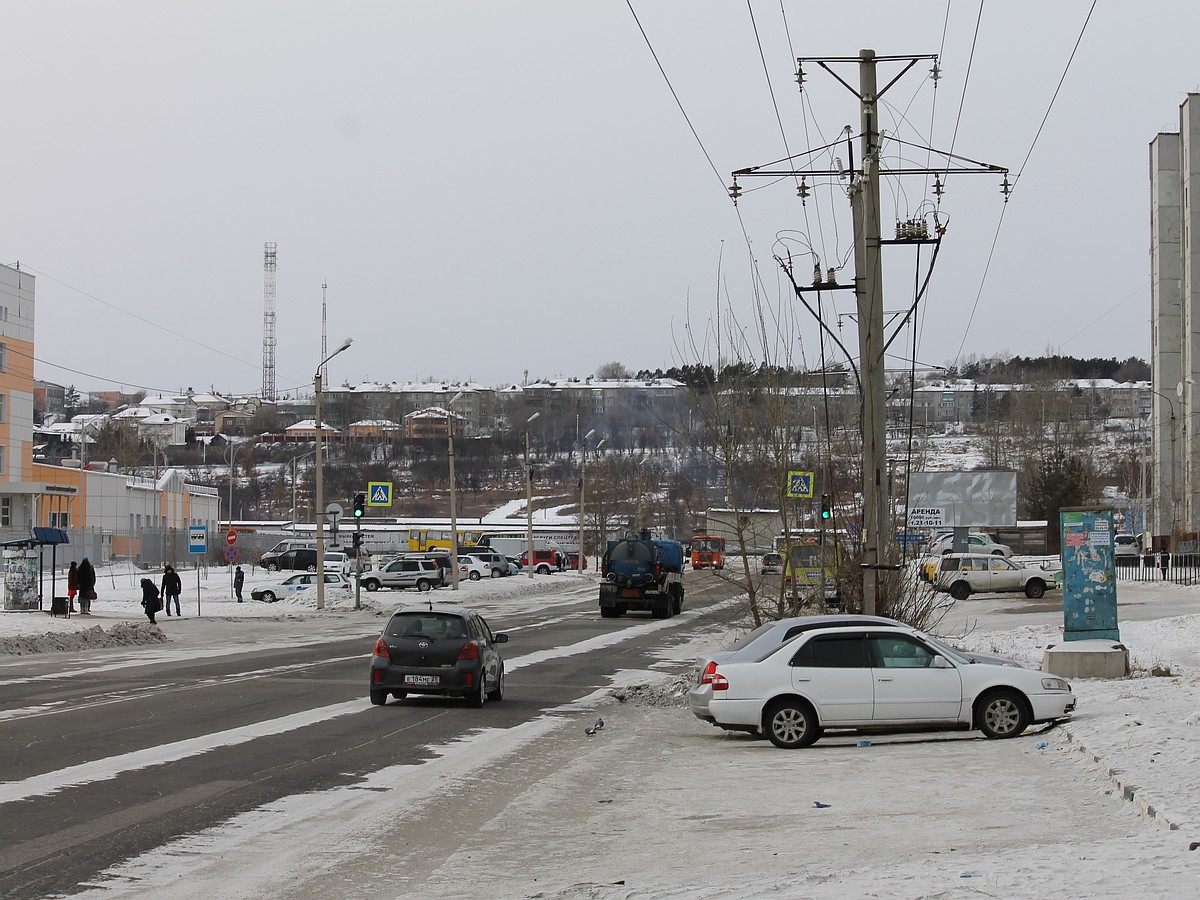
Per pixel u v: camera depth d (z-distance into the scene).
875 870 7.82
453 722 17.91
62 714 17.72
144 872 8.57
